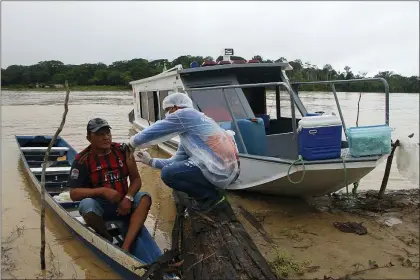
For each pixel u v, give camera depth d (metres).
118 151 5.18
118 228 5.42
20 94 39.84
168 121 5.12
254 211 6.47
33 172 7.81
